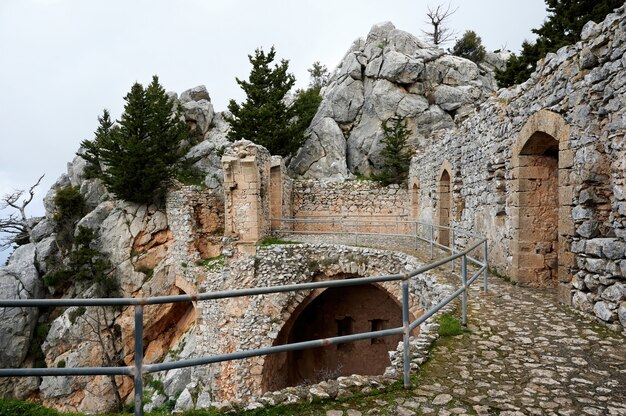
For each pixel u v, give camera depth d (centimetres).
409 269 992
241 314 1285
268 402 327
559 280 617
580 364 391
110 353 1695
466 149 1096
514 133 781
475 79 2342
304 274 1284
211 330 1348
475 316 553
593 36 534
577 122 562
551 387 344
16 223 2555
